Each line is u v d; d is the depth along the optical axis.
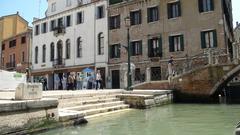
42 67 36.16
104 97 14.37
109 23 29.30
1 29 44.06
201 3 23.42
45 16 38.53
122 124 9.20
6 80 15.85
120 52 28.14
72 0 34.66
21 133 7.14
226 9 25.59
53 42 35.06
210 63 18.00
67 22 33.66
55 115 8.31
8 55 42.84
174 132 7.70
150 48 26.16
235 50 17.58
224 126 8.62
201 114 11.83
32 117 7.52
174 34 24.58
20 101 7.36
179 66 23.94
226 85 20.03
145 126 8.79
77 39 32.25
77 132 7.76
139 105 14.41
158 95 16.06
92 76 26.12
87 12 31.47
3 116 6.69
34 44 37.56
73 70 32.19
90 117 10.81
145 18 26.56
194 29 23.50
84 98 12.82
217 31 22.31
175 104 17.30
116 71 28.41
